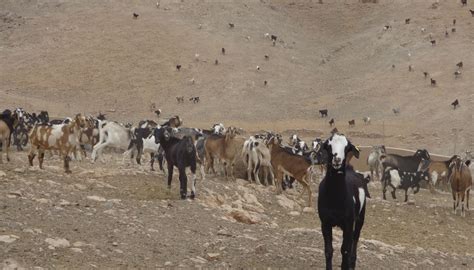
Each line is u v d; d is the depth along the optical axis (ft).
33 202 44.86
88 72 298.76
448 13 339.16
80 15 366.43
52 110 245.24
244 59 314.14
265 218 60.29
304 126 226.58
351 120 225.15
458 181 75.77
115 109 259.19
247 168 85.46
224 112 251.80
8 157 71.97
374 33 346.74
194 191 60.80
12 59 320.50
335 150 34.55
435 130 207.92
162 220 47.11
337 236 53.78
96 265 33.19
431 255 50.49
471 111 221.25
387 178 86.74
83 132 93.76
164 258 36.35
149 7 374.84
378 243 51.16
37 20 366.63
